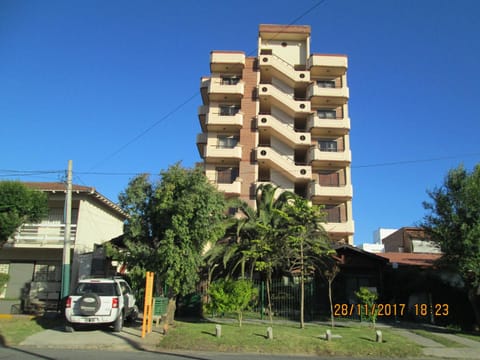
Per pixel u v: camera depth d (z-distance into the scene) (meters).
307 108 42.25
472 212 17.66
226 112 42.84
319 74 44.47
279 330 15.70
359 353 13.06
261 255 18.30
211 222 16.92
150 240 17.48
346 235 39.59
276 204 26.39
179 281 16.16
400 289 25.39
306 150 42.88
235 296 16.31
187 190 16.58
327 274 20.14
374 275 26.48
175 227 15.95
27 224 25.25
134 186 17.48
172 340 13.40
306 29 45.66
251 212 24.89
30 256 26.59
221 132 42.22
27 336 14.04
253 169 40.38
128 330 15.61
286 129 41.31
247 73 43.34
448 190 18.72
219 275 22.88
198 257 16.69
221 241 23.86
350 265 25.97
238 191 38.94
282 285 23.28
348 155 40.81
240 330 15.24
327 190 39.66
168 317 16.61
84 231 26.62
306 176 40.25
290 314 22.55
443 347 14.56
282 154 41.91
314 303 24.78
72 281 24.97
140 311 21.80
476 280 17.64
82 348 12.56
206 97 44.84
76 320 14.90
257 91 42.28
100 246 24.73
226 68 43.69
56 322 17.61
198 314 21.56
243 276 21.00
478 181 18.12
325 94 42.38
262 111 44.12
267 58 43.31
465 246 17.42
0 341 13.13
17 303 22.19
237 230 22.86
